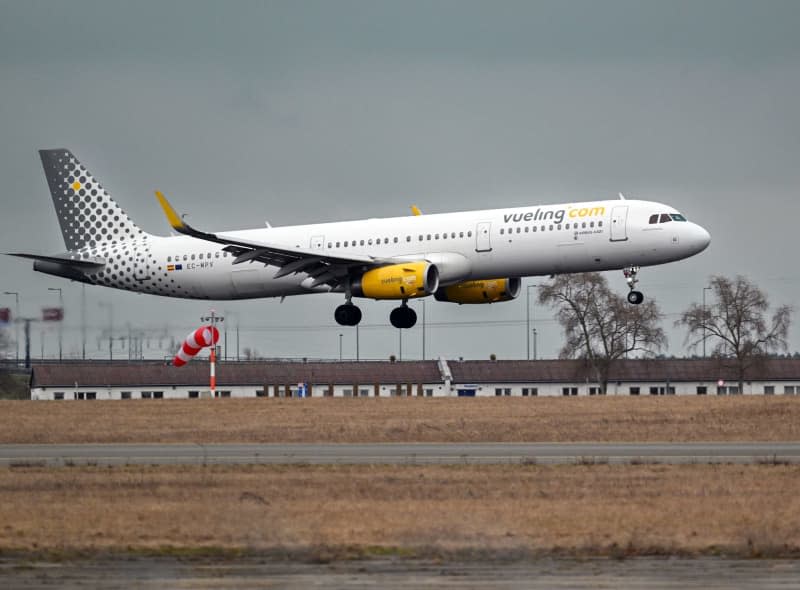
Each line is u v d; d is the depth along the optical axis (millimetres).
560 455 146375
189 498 113438
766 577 84938
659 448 153500
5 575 86562
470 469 131625
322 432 175750
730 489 115125
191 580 84938
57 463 142625
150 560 90500
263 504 109500
